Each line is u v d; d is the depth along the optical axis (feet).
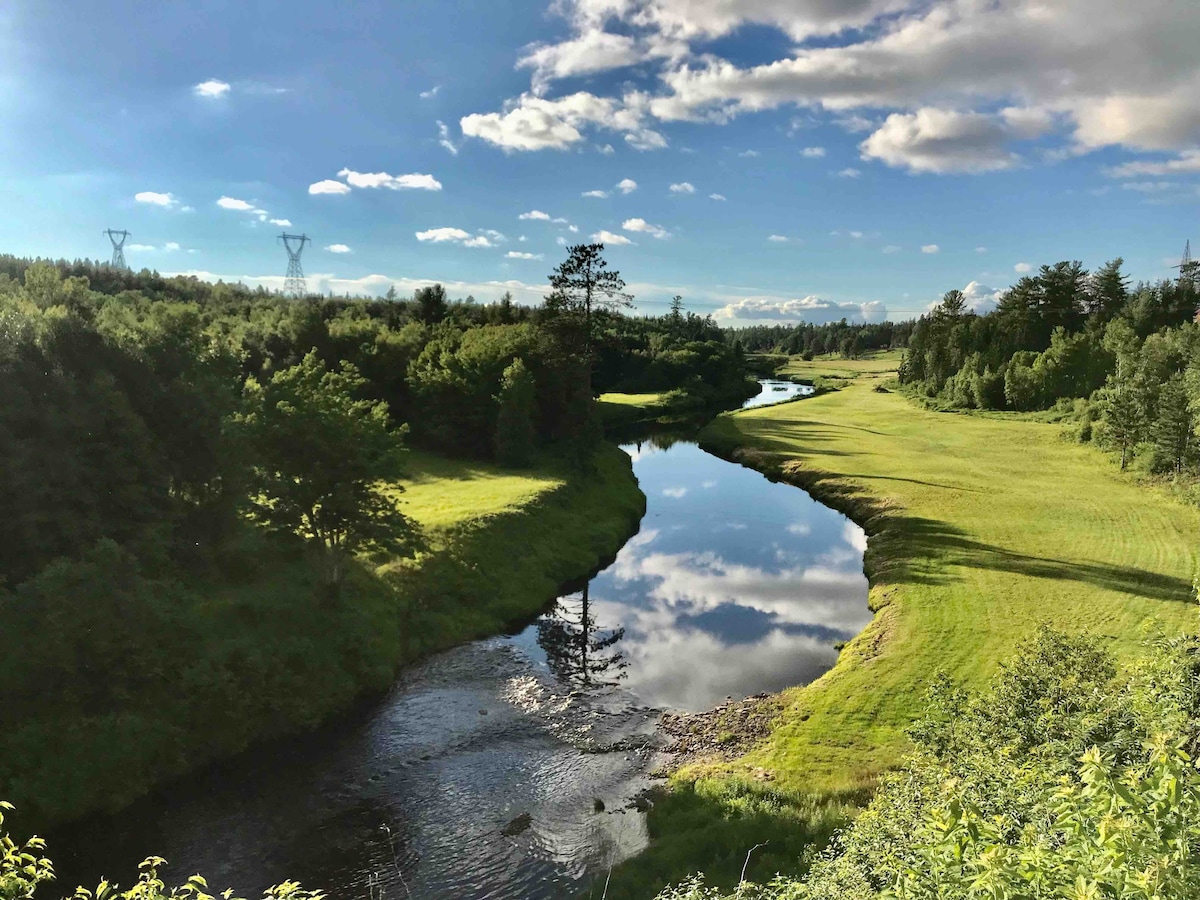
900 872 22.70
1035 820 28.35
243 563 92.38
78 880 52.16
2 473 68.69
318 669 77.51
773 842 52.03
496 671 87.51
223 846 56.13
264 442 83.97
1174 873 16.01
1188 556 113.29
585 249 201.36
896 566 115.75
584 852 56.08
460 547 113.09
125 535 78.28
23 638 60.64
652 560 132.36
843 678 80.12
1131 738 35.04
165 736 64.64
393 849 56.39
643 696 81.66
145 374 86.02
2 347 73.87
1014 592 99.86
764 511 166.50
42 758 58.75
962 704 52.49
